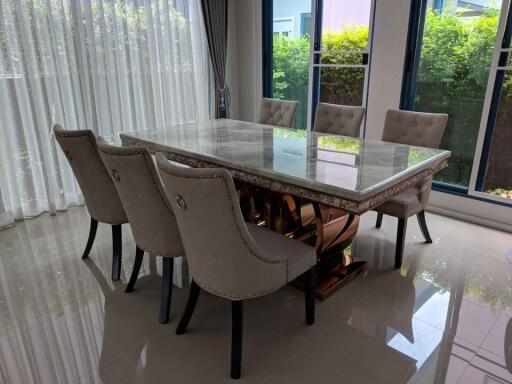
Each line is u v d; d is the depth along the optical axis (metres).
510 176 3.37
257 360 1.91
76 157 2.38
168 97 4.52
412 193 2.75
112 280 2.61
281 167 2.20
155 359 1.92
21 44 3.27
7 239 3.21
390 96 3.86
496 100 3.30
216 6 4.75
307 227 2.52
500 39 3.14
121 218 2.49
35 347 2.02
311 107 4.68
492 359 1.91
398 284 2.55
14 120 3.37
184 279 2.64
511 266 2.77
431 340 2.04
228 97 5.27
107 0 3.75
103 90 3.88
